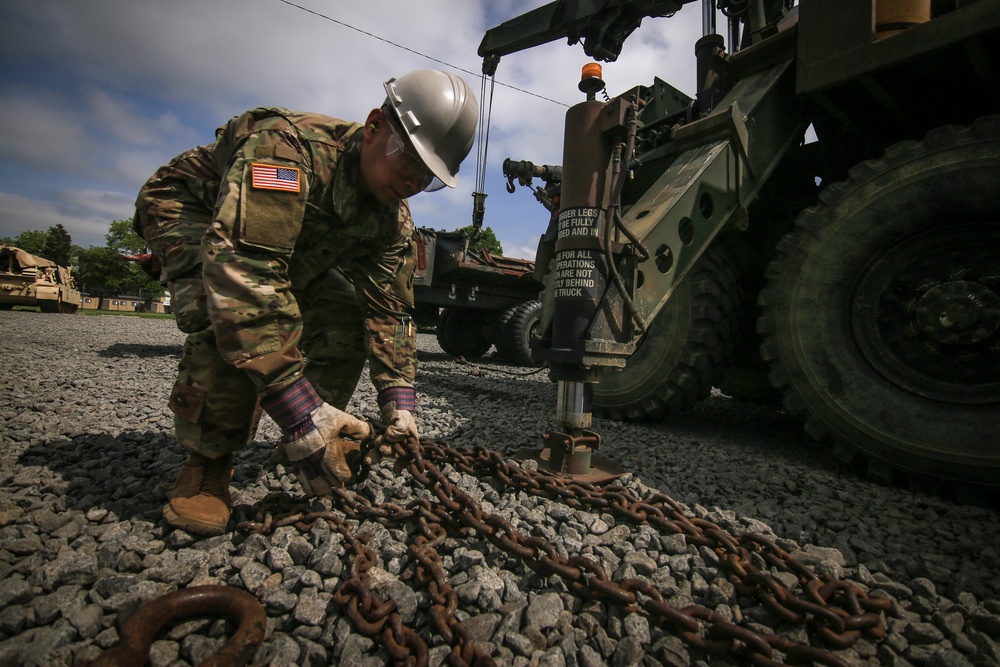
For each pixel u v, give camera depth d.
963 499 2.52
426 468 1.93
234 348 1.54
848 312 2.99
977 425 2.48
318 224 1.91
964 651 1.39
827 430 2.98
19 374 5.19
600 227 2.44
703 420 4.57
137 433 3.06
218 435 1.76
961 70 2.75
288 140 1.70
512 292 10.13
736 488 2.67
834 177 3.82
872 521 2.25
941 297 2.65
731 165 3.09
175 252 1.81
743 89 3.49
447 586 1.49
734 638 1.30
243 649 1.19
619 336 2.49
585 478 2.45
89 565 1.50
